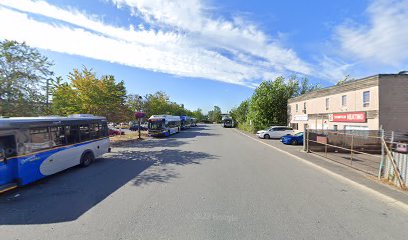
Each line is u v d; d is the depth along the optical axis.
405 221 4.84
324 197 6.29
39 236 4.24
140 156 13.24
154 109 46.53
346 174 8.67
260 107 37.12
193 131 41.44
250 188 7.05
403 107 17.44
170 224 4.62
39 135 8.02
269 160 12.10
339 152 15.37
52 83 17.16
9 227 4.62
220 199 6.06
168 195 6.40
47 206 5.75
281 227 4.50
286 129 25.73
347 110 21.05
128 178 8.34
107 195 6.49
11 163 7.05
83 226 4.60
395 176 7.35
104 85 20.62
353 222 4.76
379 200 6.08
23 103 12.59
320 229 4.44
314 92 26.69
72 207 5.67
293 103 32.72
